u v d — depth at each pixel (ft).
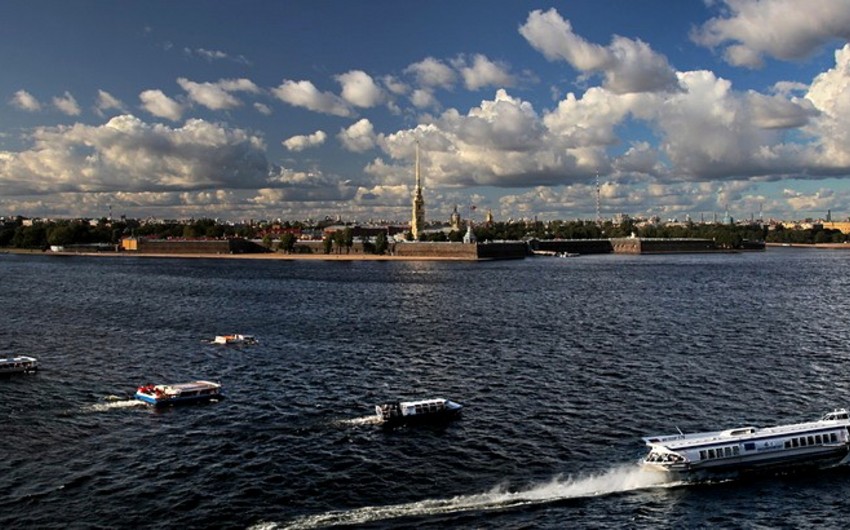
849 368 383.24
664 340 478.59
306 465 242.99
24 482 228.84
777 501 213.05
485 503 213.46
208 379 370.32
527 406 310.65
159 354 442.09
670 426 281.33
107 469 240.12
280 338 502.79
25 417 299.38
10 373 383.24
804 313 622.13
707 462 226.38
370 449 258.16
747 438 231.50
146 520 203.10
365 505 212.23
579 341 476.54
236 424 288.92
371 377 371.35
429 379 364.58
